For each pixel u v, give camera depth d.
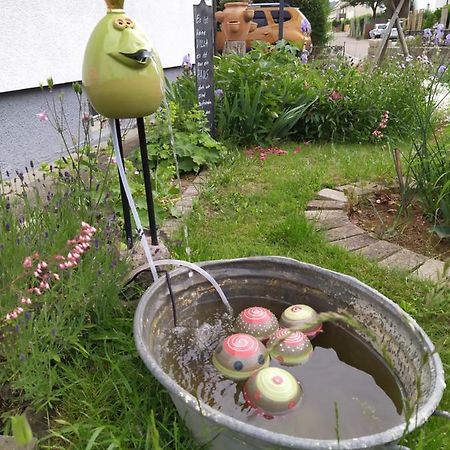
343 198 3.62
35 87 4.49
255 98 5.03
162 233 2.98
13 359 1.53
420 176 3.15
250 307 2.05
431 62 6.51
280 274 2.07
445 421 1.62
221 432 1.30
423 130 3.22
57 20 4.66
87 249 1.92
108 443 1.51
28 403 1.68
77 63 5.07
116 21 1.80
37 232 1.91
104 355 1.90
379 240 2.99
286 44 6.82
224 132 5.17
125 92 1.80
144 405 1.65
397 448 1.20
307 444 1.12
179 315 1.99
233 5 7.21
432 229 3.01
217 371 1.71
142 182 3.42
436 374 1.38
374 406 1.58
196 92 5.05
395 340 1.68
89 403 1.67
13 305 1.57
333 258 2.75
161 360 1.76
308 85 5.63
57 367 1.82
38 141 4.62
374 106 5.38
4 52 4.04
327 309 1.97
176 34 7.49
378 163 4.28
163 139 4.22
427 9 20.64
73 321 1.78
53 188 2.92
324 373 1.74
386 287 2.49
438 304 2.29
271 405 1.51
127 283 2.17
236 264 2.09
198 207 3.46
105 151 3.41
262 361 1.71
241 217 3.32
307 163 4.50
